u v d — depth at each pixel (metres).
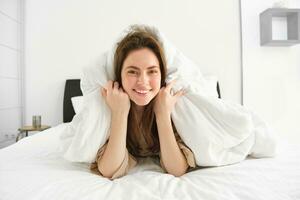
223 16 2.43
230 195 0.59
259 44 2.44
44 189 0.61
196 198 0.58
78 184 0.65
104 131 0.79
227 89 2.42
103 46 2.36
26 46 2.31
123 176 0.79
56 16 2.33
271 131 0.88
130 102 0.78
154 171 0.82
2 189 0.63
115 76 0.81
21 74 2.28
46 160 0.88
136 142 0.87
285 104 2.45
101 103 0.79
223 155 0.80
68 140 0.82
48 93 2.33
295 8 2.37
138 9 2.38
